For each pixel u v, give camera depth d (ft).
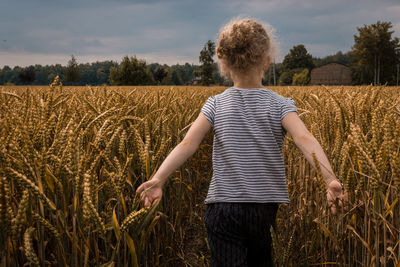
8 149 4.74
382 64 225.35
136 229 5.11
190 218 10.98
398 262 4.57
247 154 5.36
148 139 5.91
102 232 4.04
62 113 5.24
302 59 367.86
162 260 7.89
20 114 6.57
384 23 221.66
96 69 483.51
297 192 8.64
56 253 4.95
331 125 6.72
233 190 5.31
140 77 213.87
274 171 5.37
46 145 4.70
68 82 214.48
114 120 6.82
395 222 5.43
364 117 6.29
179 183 9.23
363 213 5.50
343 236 6.06
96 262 5.22
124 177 4.83
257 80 5.66
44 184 4.49
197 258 9.34
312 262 7.38
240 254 5.21
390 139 4.38
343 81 282.15
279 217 8.44
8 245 4.24
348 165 5.31
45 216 5.28
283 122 5.35
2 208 3.53
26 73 293.64
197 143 5.45
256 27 5.42
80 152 4.65
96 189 4.30
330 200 4.80
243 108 5.49
